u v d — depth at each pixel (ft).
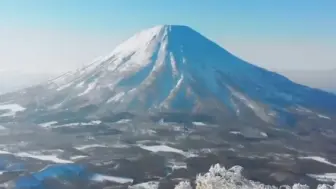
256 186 99.14
